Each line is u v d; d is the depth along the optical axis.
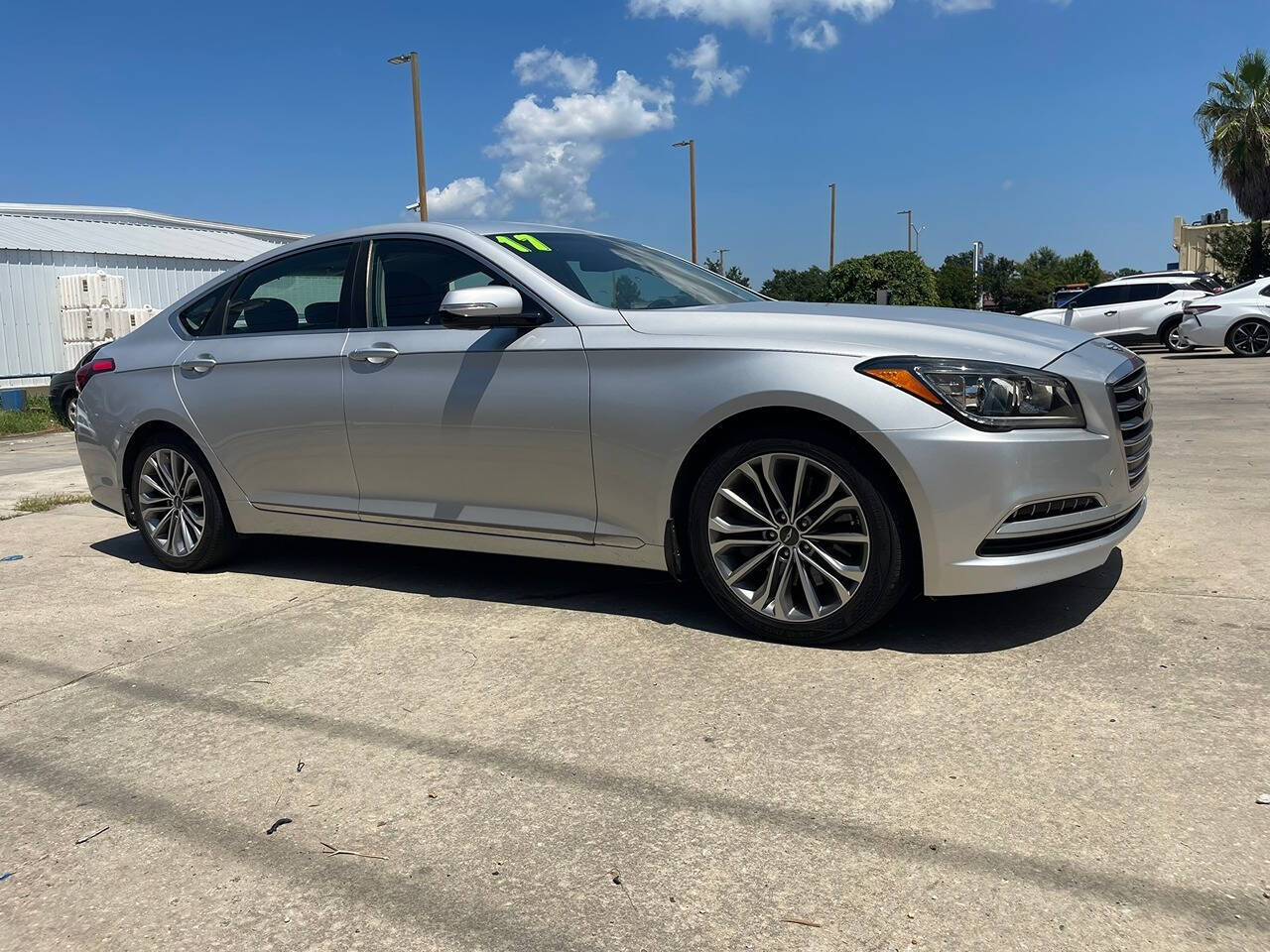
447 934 1.99
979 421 3.05
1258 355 15.34
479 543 3.96
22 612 4.31
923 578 3.15
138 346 5.00
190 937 2.02
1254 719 2.69
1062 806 2.31
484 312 3.59
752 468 3.36
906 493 3.09
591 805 2.45
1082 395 3.19
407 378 3.99
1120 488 3.30
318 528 4.41
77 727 3.06
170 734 2.98
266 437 4.43
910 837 2.23
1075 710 2.80
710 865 2.17
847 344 3.22
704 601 3.96
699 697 3.03
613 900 2.07
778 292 54.94
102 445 5.07
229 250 24.14
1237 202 32.69
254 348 4.51
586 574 4.44
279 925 2.05
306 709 3.11
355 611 4.09
